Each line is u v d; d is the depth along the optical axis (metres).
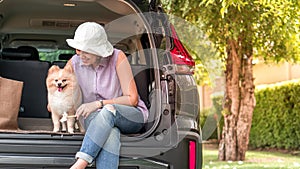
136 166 3.52
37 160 3.44
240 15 7.75
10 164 3.43
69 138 3.48
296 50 9.02
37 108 4.70
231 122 9.83
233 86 9.71
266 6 7.39
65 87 3.78
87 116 3.67
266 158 10.23
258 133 12.39
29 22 5.24
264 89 12.11
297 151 11.27
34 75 4.73
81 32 3.69
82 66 3.85
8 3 4.68
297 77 13.22
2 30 5.44
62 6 4.72
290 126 11.30
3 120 3.84
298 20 7.73
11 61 4.71
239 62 9.62
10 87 3.89
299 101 10.98
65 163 3.46
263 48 9.13
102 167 3.45
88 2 4.47
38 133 3.46
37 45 5.71
